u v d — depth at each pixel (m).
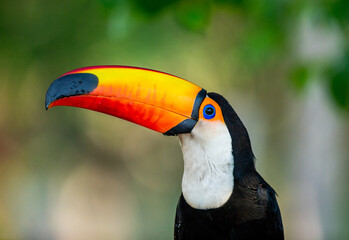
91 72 7.93
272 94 24.23
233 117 8.11
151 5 10.85
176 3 11.32
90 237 35.62
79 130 36.12
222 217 8.02
